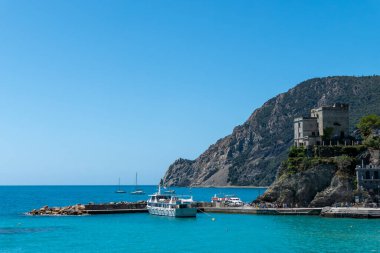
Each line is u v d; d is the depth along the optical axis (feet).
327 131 582.35
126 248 320.70
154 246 327.47
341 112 588.50
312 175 533.14
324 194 519.60
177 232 394.73
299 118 597.11
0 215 564.30
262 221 456.04
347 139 580.71
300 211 501.97
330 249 305.73
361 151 546.26
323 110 584.40
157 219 495.41
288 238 352.49
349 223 429.79
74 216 541.34
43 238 366.43
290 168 549.95
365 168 514.68
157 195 567.59
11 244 339.16
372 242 329.31
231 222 455.22
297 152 567.59
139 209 585.63
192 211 501.15
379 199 506.48
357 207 492.95
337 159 537.24
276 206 530.27
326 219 463.42
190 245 330.34
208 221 468.34
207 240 350.84
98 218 515.91
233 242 340.59
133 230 410.31
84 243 342.03
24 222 479.82
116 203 606.55
